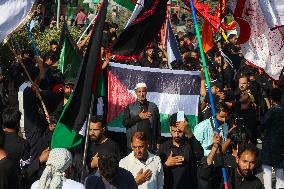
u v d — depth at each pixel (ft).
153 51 49.75
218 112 33.47
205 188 29.35
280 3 32.30
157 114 35.06
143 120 33.91
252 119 44.70
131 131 34.09
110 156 24.22
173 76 38.96
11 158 25.44
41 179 22.76
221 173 29.32
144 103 34.83
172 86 38.96
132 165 27.78
